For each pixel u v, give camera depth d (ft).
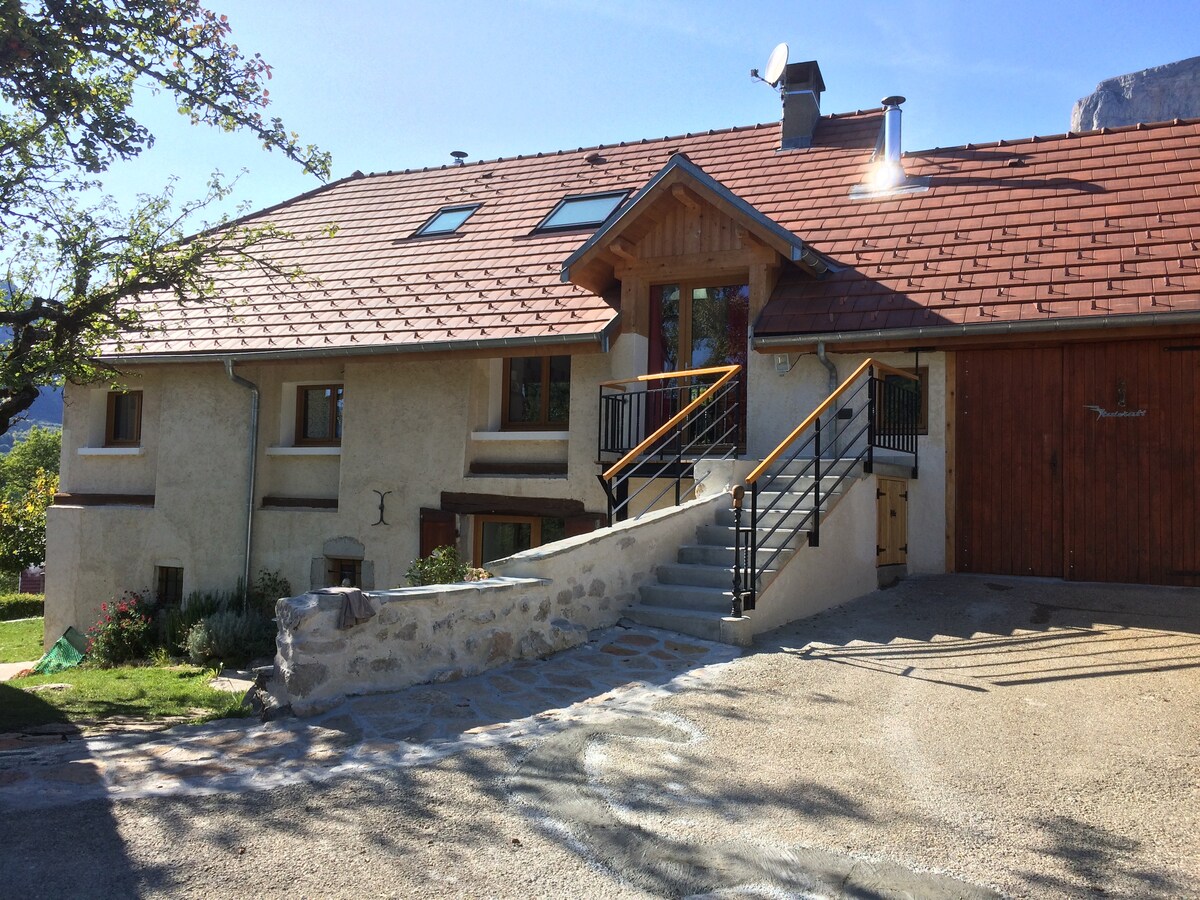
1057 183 36.81
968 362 31.71
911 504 32.22
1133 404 29.53
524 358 39.32
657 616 24.89
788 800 13.93
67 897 11.21
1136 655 21.04
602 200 46.29
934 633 23.86
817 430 26.81
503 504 37.42
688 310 37.19
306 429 43.45
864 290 33.30
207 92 30.45
